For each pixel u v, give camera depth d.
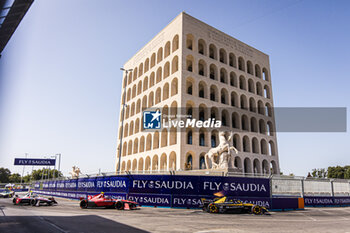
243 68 59.00
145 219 13.42
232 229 10.66
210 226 11.38
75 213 15.92
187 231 10.03
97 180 25.55
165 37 53.84
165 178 20.83
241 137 51.75
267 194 20.72
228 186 20.08
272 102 62.47
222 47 55.16
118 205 18.94
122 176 22.78
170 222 12.41
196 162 42.72
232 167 28.77
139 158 54.12
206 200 18.52
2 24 9.49
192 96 45.91
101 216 14.47
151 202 20.81
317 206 24.05
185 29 48.84
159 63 53.97
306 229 11.11
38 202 21.72
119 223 11.86
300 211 20.14
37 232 9.38
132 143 59.44
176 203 20.05
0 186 82.19
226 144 30.44
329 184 25.61
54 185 38.44
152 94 55.41
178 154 41.50
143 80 59.91
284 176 23.83
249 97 57.12
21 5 8.61
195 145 43.56
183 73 45.78
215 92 50.91
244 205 17.42
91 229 10.17
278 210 20.50
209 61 51.22
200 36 51.28
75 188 29.95
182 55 46.75
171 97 47.00
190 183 20.28
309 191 24.02
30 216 14.16
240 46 59.50
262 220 13.91
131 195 21.70
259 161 53.75
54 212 16.41
